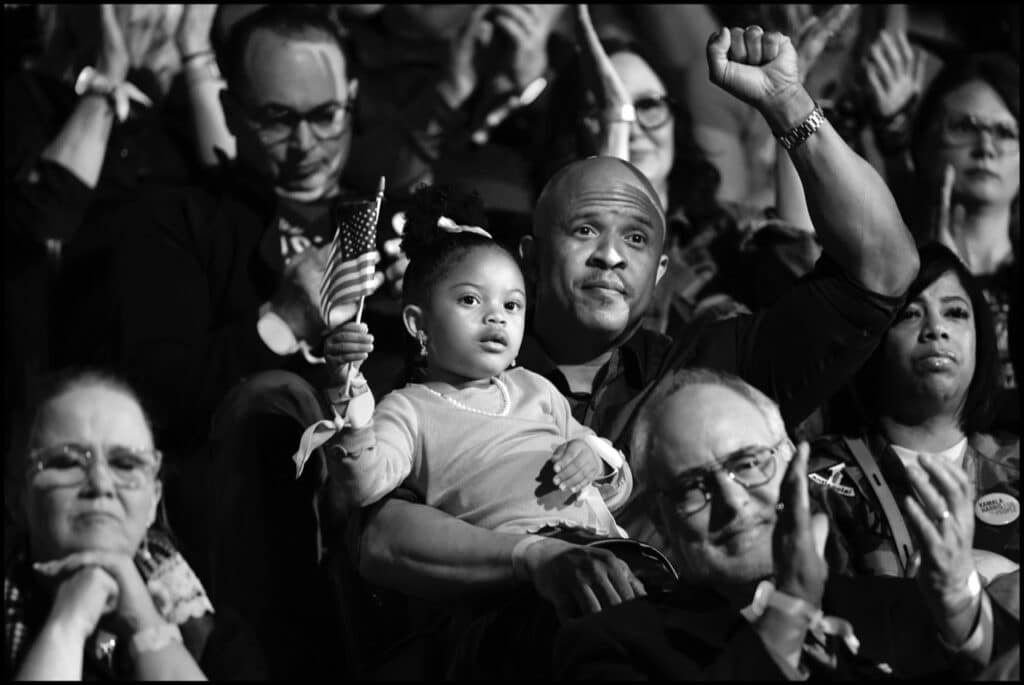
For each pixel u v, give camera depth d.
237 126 10.70
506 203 10.83
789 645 6.31
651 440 6.68
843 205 8.26
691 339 8.83
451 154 11.32
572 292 8.63
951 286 9.00
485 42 11.62
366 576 7.55
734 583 6.56
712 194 11.47
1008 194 11.66
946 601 6.56
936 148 11.76
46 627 6.48
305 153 10.61
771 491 6.56
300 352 9.89
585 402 8.61
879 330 8.53
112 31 11.16
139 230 10.31
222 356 9.87
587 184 8.78
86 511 6.76
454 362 7.71
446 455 7.58
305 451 6.96
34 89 11.20
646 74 11.39
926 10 12.69
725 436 6.58
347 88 10.80
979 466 8.99
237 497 8.99
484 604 7.49
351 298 7.27
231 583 8.82
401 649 7.73
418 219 7.93
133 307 10.05
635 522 8.11
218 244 10.39
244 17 11.38
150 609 6.72
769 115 8.32
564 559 7.08
